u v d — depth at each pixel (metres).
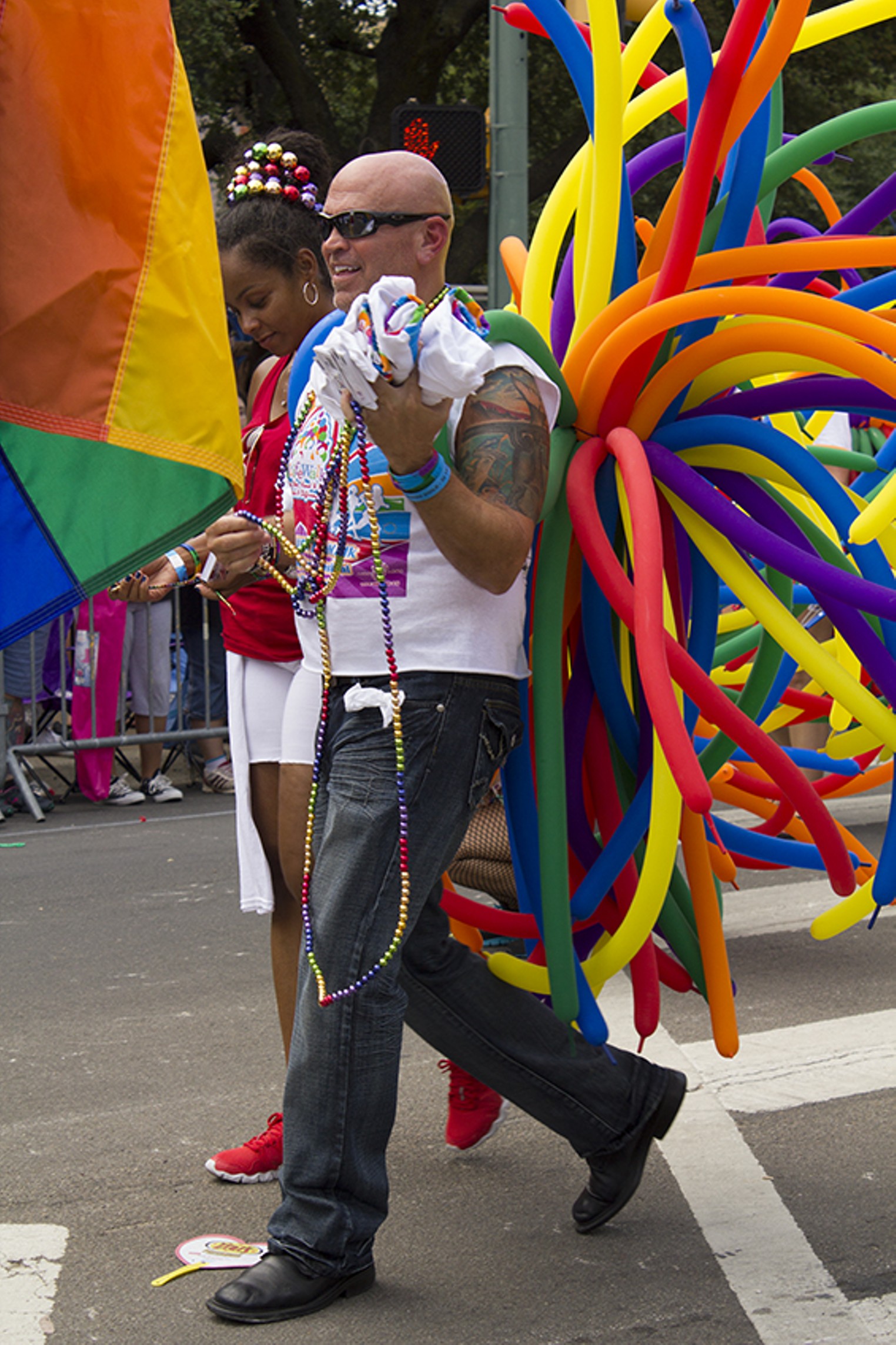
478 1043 2.53
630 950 2.46
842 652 3.13
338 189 2.33
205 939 4.82
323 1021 2.30
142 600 2.78
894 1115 3.17
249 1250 2.62
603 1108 2.59
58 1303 2.43
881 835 5.88
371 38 16.11
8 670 7.12
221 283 2.23
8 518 2.31
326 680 2.38
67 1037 3.86
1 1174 2.99
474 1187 2.89
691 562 2.62
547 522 2.44
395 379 1.94
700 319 2.43
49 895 5.48
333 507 2.35
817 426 3.57
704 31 2.43
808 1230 2.64
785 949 4.53
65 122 2.15
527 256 2.92
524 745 2.53
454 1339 2.28
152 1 2.15
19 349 2.17
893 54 15.45
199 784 8.02
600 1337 2.28
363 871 2.29
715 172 2.40
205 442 2.19
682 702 2.48
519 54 7.79
